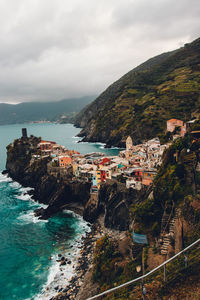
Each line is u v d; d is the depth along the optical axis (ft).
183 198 139.33
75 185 289.74
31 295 149.18
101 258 157.38
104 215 244.83
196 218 112.37
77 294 143.13
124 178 242.37
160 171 185.06
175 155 176.14
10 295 150.51
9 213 275.80
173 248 118.93
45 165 361.51
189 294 67.51
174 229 126.93
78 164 316.40
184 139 186.60
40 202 309.83
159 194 162.71
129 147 434.71
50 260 183.32
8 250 199.41
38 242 210.18
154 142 420.77
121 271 140.26
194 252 90.74
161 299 71.10
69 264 175.83
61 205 287.28
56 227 239.30
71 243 206.18
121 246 165.37
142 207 165.99
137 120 653.71
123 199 231.09
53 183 312.91
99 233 220.23
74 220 256.32
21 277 166.09
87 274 160.35
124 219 222.28
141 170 245.65
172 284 73.56
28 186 376.27
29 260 184.65
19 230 234.17
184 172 155.84
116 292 102.68
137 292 82.94
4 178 424.87
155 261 120.67
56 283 157.17
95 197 256.11
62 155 371.15
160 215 158.30
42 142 481.05
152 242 145.07
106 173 256.11
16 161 409.90
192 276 72.79
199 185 138.82
